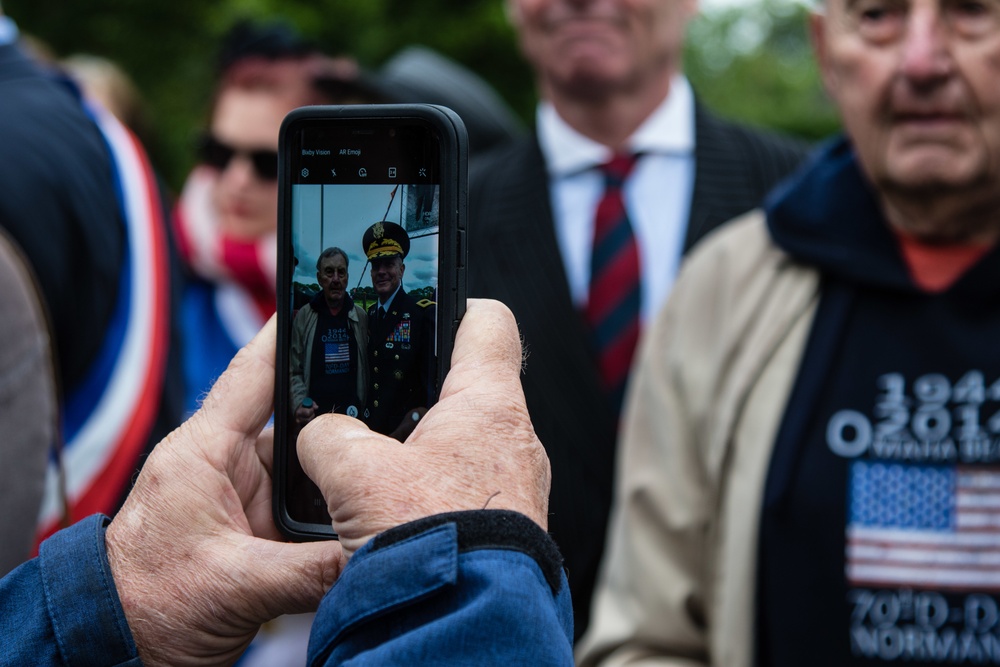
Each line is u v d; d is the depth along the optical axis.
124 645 0.83
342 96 3.22
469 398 0.80
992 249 1.69
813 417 1.72
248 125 3.12
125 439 1.88
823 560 1.66
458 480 0.76
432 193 0.92
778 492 1.69
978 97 1.65
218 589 0.84
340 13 10.35
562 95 2.54
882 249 1.75
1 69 1.95
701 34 18.97
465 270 0.89
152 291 1.98
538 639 0.69
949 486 1.63
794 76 18.36
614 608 1.85
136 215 2.00
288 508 0.91
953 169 1.67
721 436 1.77
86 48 10.12
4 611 0.84
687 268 1.96
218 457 0.89
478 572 0.71
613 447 2.29
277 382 0.91
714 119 2.67
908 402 1.68
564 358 2.34
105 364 1.88
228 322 3.11
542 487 0.80
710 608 1.77
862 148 1.75
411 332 0.91
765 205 1.94
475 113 3.56
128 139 2.14
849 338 1.75
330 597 0.73
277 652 2.46
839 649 1.65
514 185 2.55
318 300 0.92
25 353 1.22
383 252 0.92
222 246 3.09
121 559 0.85
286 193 0.92
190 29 10.09
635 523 1.85
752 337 1.80
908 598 1.62
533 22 2.58
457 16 11.73
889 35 1.70
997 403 1.64
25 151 1.83
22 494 1.19
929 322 1.69
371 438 0.79
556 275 2.41
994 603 1.60
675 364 1.87
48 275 1.79
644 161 2.54
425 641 0.68
